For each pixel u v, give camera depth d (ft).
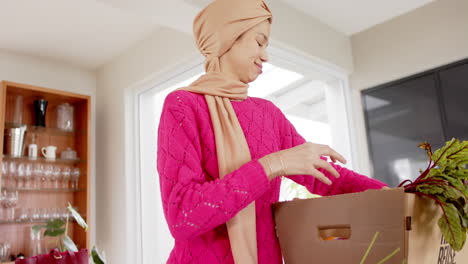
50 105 12.88
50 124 12.76
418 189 2.50
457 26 9.74
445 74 9.95
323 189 3.29
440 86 10.01
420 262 2.31
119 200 11.88
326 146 2.73
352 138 11.34
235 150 2.86
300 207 2.62
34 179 11.66
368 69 11.39
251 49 3.27
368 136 11.17
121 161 12.06
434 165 2.56
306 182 3.26
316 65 10.91
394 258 2.21
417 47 10.41
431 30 10.19
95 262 4.65
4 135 11.25
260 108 3.43
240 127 2.99
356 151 11.27
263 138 3.17
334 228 2.57
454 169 2.51
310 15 10.73
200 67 10.64
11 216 10.82
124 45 12.26
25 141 11.85
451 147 2.48
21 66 12.41
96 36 11.66
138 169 11.97
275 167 2.50
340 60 11.35
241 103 3.26
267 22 3.41
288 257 2.68
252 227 2.67
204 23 3.39
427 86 10.23
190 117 2.85
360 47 11.67
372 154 11.04
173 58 10.74
